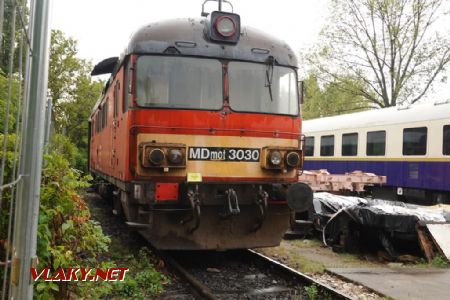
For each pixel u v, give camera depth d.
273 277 6.81
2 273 3.53
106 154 10.35
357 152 17.86
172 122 6.96
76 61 20.98
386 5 26.11
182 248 7.08
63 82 20.73
